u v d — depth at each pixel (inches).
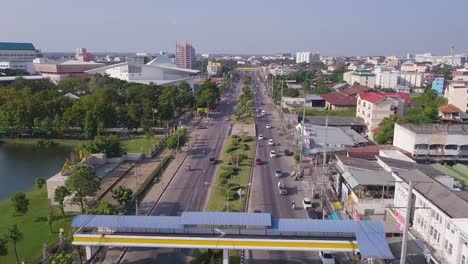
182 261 2017.7
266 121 6107.3
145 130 5221.5
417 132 3634.4
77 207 2691.9
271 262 2016.5
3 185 3326.8
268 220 1792.6
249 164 3767.2
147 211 2679.6
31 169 3784.5
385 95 5137.8
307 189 3125.0
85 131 4822.8
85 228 1831.9
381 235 1755.7
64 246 2133.4
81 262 1964.8
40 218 2571.4
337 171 3014.3
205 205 2790.4
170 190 3090.6
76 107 5049.2
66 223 2474.2
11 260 2034.9
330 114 6225.4
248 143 4618.6
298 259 2053.4
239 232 1790.1
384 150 3503.9
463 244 1879.9
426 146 3631.9
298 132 4564.5
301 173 3430.1
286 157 4060.0
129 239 1776.6
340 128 4778.5
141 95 6540.4
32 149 4539.9
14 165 3912.4
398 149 3705.7
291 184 3240.7
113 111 5157.5
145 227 1787.6
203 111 6481.3
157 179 3346.5
